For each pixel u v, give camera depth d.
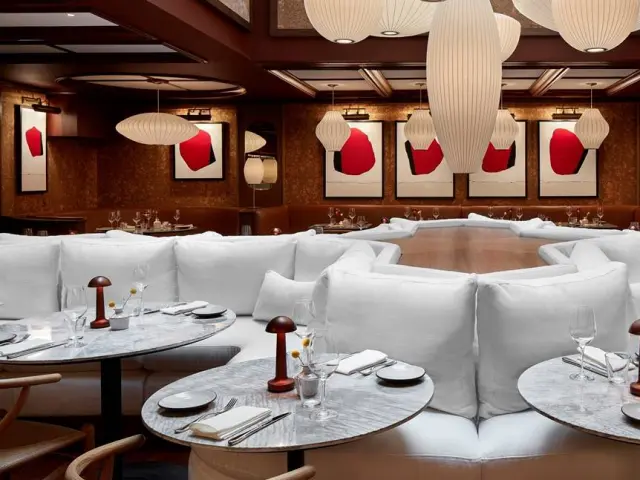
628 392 2.15
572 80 9.33
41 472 3.33
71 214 9.41
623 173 10.77
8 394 3.74
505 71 8.55
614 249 4.34
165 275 4.50
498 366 2.66
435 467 2.30
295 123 11.11
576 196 10.86
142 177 11.30
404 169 11.05
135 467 3.34
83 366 3.80
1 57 7.37
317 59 7.29
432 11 3.38
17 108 9.09
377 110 11.04
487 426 2.55
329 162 11.09
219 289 4.46
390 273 3.17
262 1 7.30
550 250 3.91
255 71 7.91
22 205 9.32
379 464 2.31
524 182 10.91
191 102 11.01
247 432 1.87
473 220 6.67
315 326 2.14
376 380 2.34
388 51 7.22
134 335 3.04
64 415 3.76
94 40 6.31
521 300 2.65
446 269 3.53
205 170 11.19
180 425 1.94
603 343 2.76
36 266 4.44
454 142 2.93
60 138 10.23
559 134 10.81
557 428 2.38
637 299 3.53
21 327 3.18
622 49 7.04
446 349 2.66
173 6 5.36
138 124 8.33
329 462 2.33
